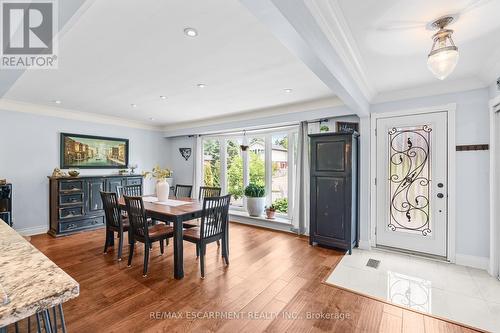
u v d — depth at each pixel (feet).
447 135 10.04
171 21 5.68
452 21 5.74
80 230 14.51
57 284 2.44
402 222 11.16
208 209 9.29
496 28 6.03
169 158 21.57
